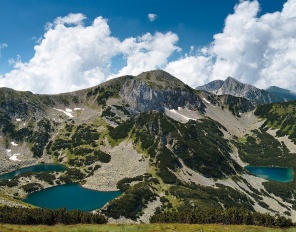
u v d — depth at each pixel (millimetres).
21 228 54562
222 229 53656
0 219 67062
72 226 59656
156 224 56719
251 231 51500
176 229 51750
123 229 49688
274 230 50094
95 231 48000
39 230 52281
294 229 50062
